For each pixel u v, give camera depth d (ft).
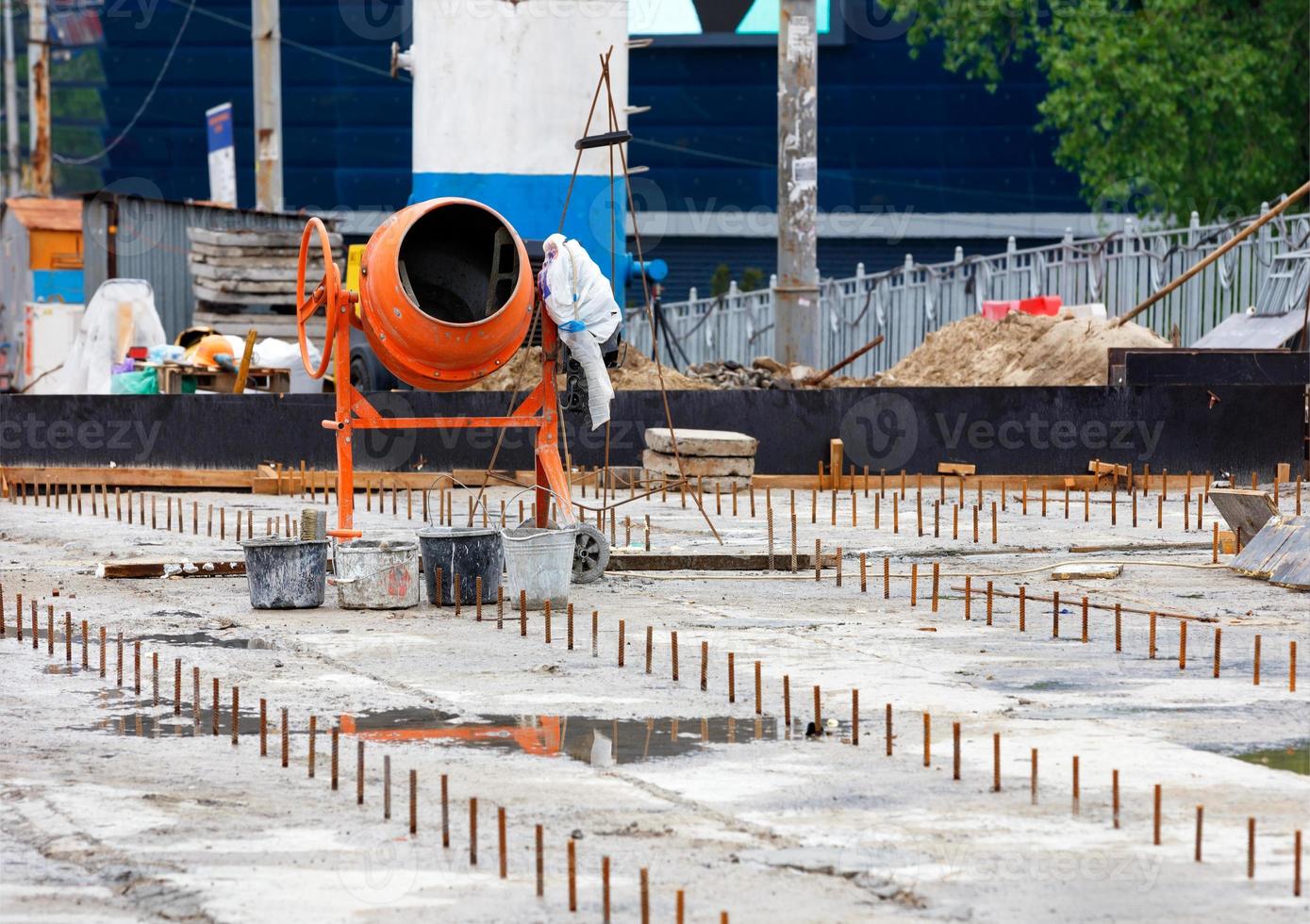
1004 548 195.93
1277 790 91.81
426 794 92.99
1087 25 481.87
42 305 400.26
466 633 143.95
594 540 171.83
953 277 414.00
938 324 418.51
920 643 137.90
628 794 92.48
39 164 585.63
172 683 124.26
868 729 107.14
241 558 186.39
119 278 370.94
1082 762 97.91
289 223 394.93
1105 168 490.08
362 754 91.66
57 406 270.05
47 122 585.63
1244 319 324.19
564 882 77.97
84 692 121.70
